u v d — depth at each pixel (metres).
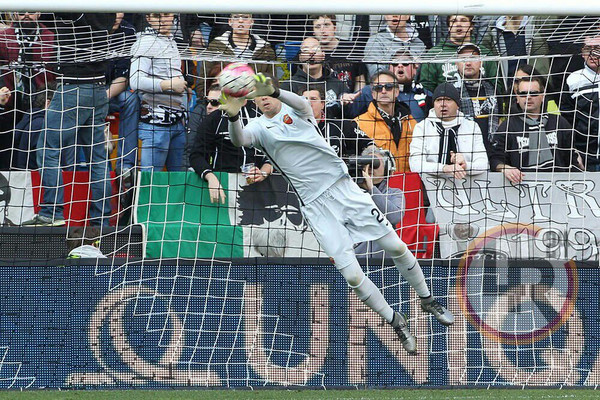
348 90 23.66
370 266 21.12
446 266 21.14
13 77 23.25
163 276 20.89
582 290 21.05
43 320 20.62
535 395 19.77
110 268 20.81
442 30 23.12
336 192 17.30
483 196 21.86
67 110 22.50
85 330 20.66
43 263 20.75
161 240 21.34
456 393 20.05
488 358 20.88
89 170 22.48
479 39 23.16
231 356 20.75
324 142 17.08
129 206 22.36
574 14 18.53
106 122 23.08
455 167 21.81
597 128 23.61
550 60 23.45
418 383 20.78
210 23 22.59
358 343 20.84
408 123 23.00
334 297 20.97
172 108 23.38
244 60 22.12
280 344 20.84
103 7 18.36
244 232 21.67
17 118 23.97
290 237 21.75
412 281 17.95
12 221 22.09
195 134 22.22
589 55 22.80
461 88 23.66
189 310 20.83
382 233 17.36
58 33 21.89
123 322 20.70
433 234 21.72
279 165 17.27
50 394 19.77
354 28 23.08
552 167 22.14
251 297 20.94
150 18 22.36
